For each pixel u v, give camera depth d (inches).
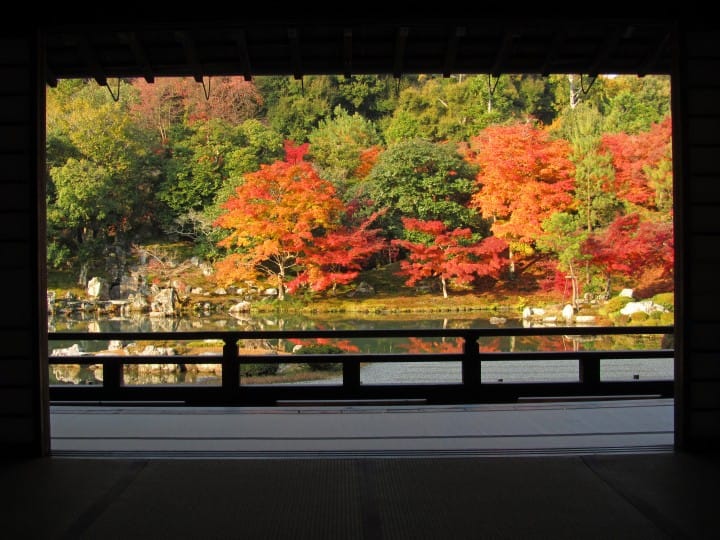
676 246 136.3
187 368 473.7
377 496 110.8
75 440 146.9
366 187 670.5
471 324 604.4
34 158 132.3
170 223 707.4
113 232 708.0
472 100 737.6
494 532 96.3
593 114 669.9
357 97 778.2
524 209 622.2
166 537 95.1
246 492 112.7
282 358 193.8
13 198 132.6
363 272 701.3
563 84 752.3
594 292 630.5
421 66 165.6
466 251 637.3
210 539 94.4
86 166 663.1
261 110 783.1
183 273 683.4
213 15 132.3
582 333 197.9
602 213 631.8
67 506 106.7
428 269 657.0
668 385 200.1
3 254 132.4
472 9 132.6
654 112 674.2
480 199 636.7
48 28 133.6
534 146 634.2
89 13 132.2
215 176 702.5
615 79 735.7
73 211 657.0
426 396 195.8
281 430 154.9
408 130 728.3
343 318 624.4
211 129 708.0
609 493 111.3
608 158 620.4
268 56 162.7
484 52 162.6
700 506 105.6
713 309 133.9
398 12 132.3
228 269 638.5
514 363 382.6
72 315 629.0
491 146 636.1
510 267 678.5
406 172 660.1
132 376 457.4
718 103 134.3
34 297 132.2
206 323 610.2
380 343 564.7
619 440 145.1
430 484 116.3
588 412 170.9
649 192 626.5
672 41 136.9
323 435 150.2
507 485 115.5
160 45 158.6
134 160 680.4
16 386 132.6
